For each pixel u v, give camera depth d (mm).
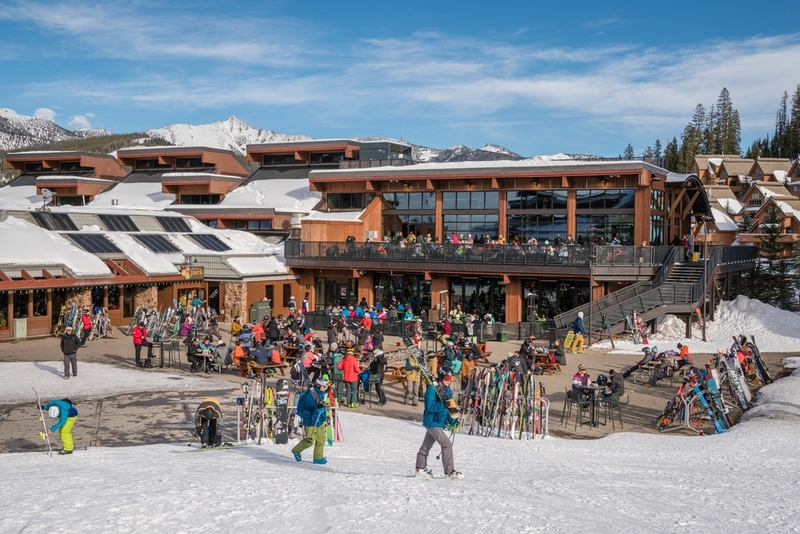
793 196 104688
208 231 56281
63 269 38438
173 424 20281
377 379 24375
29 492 10141
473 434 20203
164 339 36156
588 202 45562
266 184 71000
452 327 39031
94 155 84812
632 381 29297
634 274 40906
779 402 23750
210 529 7996
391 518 8531
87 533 7805
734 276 52719
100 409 21984
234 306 44812
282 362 29594
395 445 17344
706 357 34531
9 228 39688
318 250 48750
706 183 134250
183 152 78500
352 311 43250
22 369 27656
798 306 67812
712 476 13266
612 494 10734
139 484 10766
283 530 7945
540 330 39781
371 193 53156
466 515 8727
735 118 179000
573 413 23641
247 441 17688
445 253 45156
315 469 13031
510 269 43250
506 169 46562
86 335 34594
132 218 53469
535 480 12039
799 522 9000
